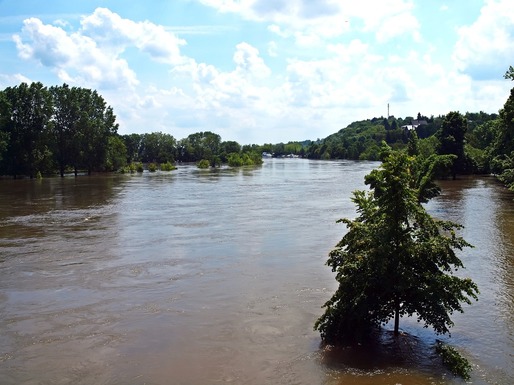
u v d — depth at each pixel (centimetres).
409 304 1151
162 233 2600
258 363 1069
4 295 1562
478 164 7288
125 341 1195
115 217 3222
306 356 1098
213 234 2547
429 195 3553
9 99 7712
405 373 1007
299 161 16875
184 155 16412
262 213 3338
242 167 12075
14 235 2586
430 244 1163
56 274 1802
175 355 1115
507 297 1469
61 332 1258
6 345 1184
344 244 1275
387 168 1199
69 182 6900
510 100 5494
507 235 2414
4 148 7031
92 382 999
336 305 1180
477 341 1162
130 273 1800
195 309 1407
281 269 1820
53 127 8156
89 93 9169
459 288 1146
